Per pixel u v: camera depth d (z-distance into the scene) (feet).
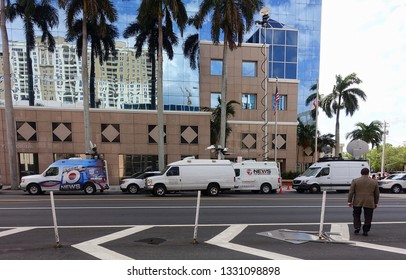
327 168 69.31
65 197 53.67
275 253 19.81
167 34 80.94
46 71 88.63
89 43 88.99
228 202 46.65
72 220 31.50
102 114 85.87
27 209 38.60
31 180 59.52
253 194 63.77
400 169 235.40
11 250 20.42
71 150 84.69
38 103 87.81
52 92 88.69
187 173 57.57
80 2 70.90
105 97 90.48
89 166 61.93
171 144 88.79
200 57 101.60
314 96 132.16
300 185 69.36
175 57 94.48
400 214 37.01
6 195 58.03
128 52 92.43
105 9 71.51
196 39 95.66
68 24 73.10
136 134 87.30
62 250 20.36
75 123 85.20
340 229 27.63
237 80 103.45
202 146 90.07
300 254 19.63
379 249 20.93
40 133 83.25
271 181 66.74
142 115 87.76
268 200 50.11
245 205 43.27
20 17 81.76
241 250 20.51
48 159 83.46
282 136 105.81
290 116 106.52
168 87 93.66
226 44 74.59
